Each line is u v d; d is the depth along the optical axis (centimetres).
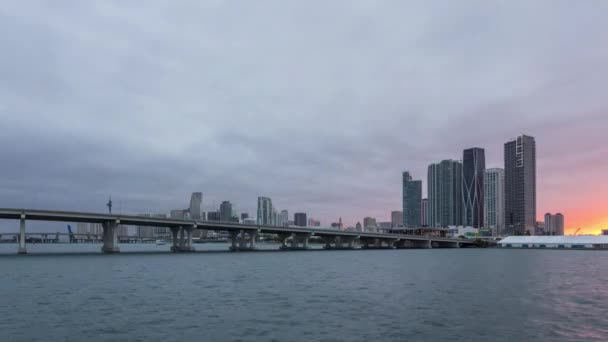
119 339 4275
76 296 6762
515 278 9788
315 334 4472
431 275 10450
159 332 4531
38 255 19250
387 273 10969
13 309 5669
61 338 4297
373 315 5359
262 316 5284
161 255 19950
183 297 6700
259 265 13638
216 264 13900
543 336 4409
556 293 7288
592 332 4566
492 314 5428
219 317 5222
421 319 5138
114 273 10506
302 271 11438
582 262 16600
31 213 18525
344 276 10106
